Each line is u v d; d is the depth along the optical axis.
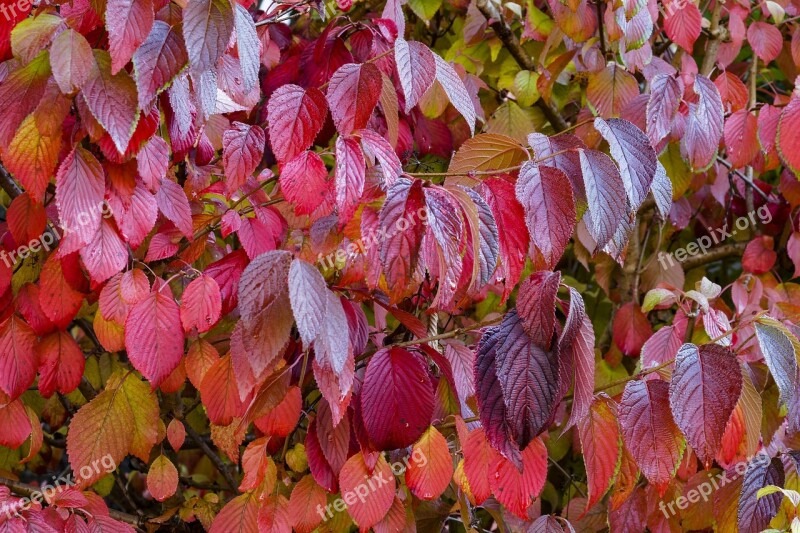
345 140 1.26
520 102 1.75
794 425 1.36
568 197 1.24
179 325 1.35
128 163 1.31
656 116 1.53
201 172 1.47
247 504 1.39
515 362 1.24
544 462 1.30
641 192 1.27
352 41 1.52
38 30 1.23
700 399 1.26
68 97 1.25
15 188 1.47
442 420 1.42
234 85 1.38
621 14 1.54
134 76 1.23
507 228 1.26
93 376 1.65
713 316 1.46
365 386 1.31
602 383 1.78
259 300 1.24
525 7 1.84
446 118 1.74
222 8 1.23
